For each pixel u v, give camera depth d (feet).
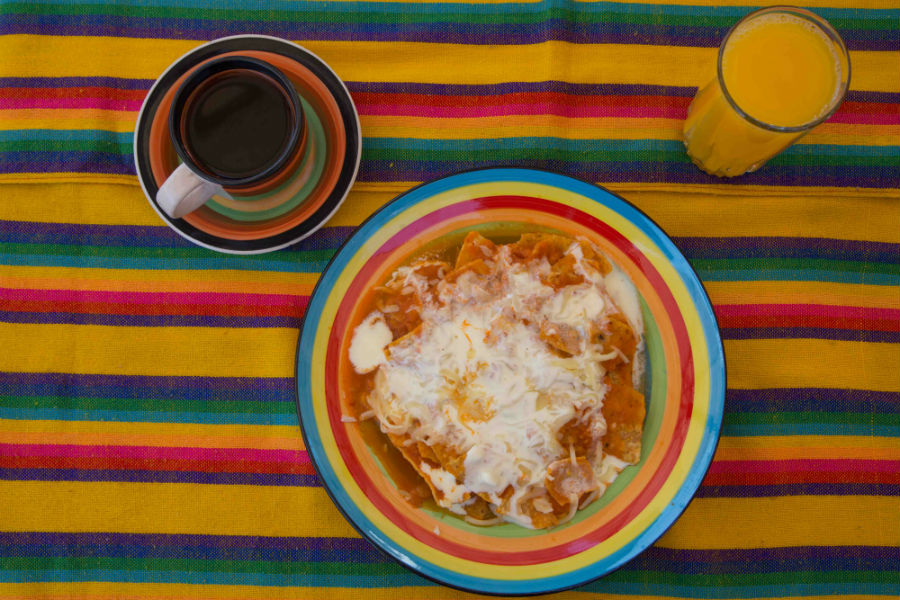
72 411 2.52
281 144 2.37
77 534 2.50
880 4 2.57
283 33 2.59
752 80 2.41
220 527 2.51
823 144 2.56
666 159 2.56
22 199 2.55
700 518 2.50
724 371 2.36
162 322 2.54
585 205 2.42
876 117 2.56
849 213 2.55
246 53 2.48
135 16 2.58
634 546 2.35
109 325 2.54
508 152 2.56
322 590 2.49
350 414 2.42
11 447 2.52
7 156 2.55
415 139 2.56
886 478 2.50
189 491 2.51
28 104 2.56
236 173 2.36
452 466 2.35
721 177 2.56
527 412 2.35
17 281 2.54
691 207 2.55
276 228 2.46
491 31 2.59
